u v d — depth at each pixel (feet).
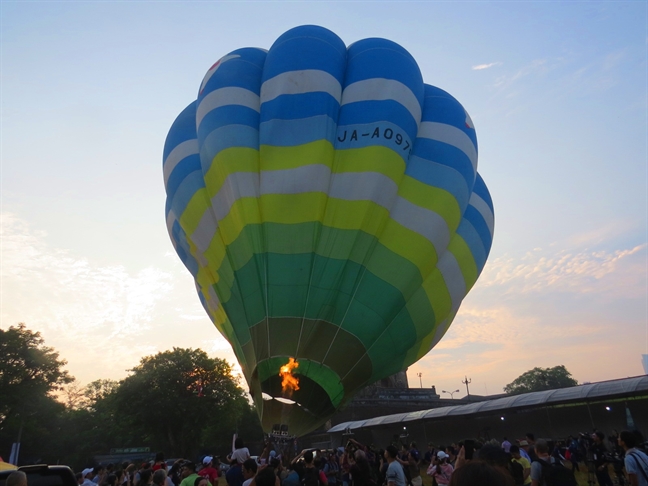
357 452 22.08
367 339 35.17
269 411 33.83
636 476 18.28
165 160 45.88
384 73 40.27
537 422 106.52
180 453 148.77
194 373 152.25
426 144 40.88
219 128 38.93
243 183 36.76
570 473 17.63
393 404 166.81
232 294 37.42
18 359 141.38
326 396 33.65
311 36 41.65
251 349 34.40
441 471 36.65
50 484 15.85
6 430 144.66
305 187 35.58
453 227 39.99
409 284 37.22
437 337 44.21
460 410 104.12
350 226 35.70
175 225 45.44
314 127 36.94
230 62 42.80
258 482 14.14
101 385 213.87
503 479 6.56
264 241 35.50
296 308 34.14
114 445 200.54
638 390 74.08
